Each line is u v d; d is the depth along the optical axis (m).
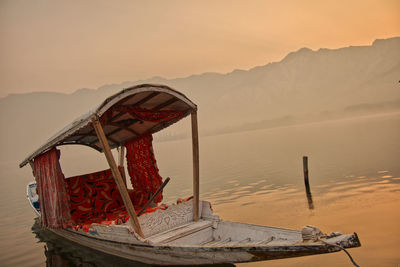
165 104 6.60
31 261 7.35
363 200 9.27
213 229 6.26
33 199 11.31
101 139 5.31
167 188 15.49
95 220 7.42
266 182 13.98
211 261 4.93
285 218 8.57
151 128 7.75
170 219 6.29
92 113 5.26
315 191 11.18
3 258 7.84
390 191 9.82
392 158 15.41
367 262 5.52
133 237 5.52
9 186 25.12
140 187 8.27
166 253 5.27
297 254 4.16
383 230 6.84
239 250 4.55
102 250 6.79
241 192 12.58
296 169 16.39
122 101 5.94
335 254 6.01
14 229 10.70
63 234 8.27
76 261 6.86
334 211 8.62
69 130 5.88
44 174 7.16
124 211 7.84
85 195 8.01
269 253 4.36
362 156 17.55
